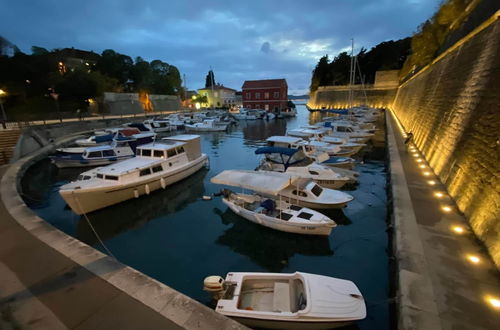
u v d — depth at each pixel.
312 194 11.16
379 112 51.22
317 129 26.16
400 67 61.41
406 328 4.32
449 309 4.67
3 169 16.06
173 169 14.96
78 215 11.87
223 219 11.49
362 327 5.69
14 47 41.16
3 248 6.47
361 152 23.17
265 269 8.12
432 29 26.38
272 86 69.38
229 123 43.91
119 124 42.56
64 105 42.41
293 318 5.17
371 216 11.15
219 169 19.05
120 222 11.38
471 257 6.09
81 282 5.16
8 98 35.75
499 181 6.54
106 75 55.72
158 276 7.82
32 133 24.48
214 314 4.32
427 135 15.87
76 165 19.34
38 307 4.54
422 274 5.59
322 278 6.11
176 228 10.81
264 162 17.36
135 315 4.32
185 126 40.44
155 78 72.38
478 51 11.48
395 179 11.80
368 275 7.63
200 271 8.05
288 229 9.50
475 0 15.83
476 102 9.78
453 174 9.91
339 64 71.88
